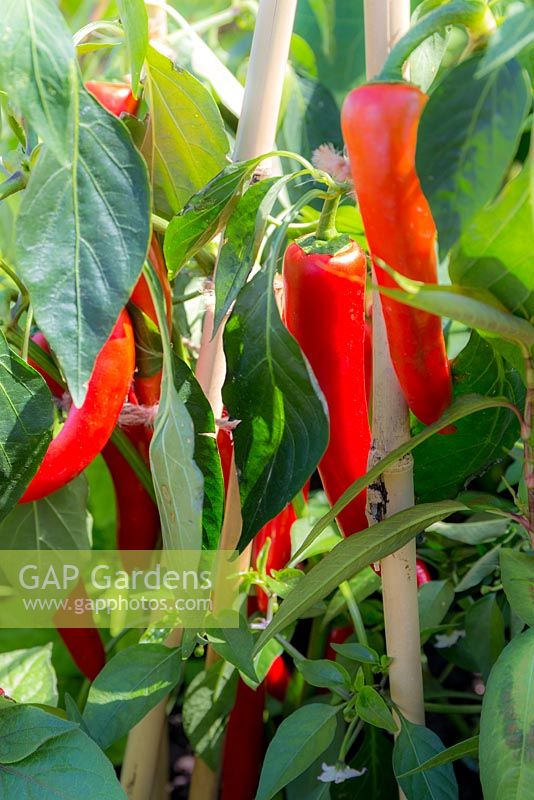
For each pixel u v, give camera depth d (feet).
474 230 1.68
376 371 2.11
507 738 1.86
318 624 3.27
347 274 2.05
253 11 3.56
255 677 2.29
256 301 2.02
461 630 3.20
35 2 1.67
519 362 1.91
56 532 2.84
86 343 1.69
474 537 3.08
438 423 1.95
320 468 2.25
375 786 2.73
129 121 2.45
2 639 3.71
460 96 1.49
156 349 2.50
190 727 2.91
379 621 3.32
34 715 2.10
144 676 2.38
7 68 1.61
